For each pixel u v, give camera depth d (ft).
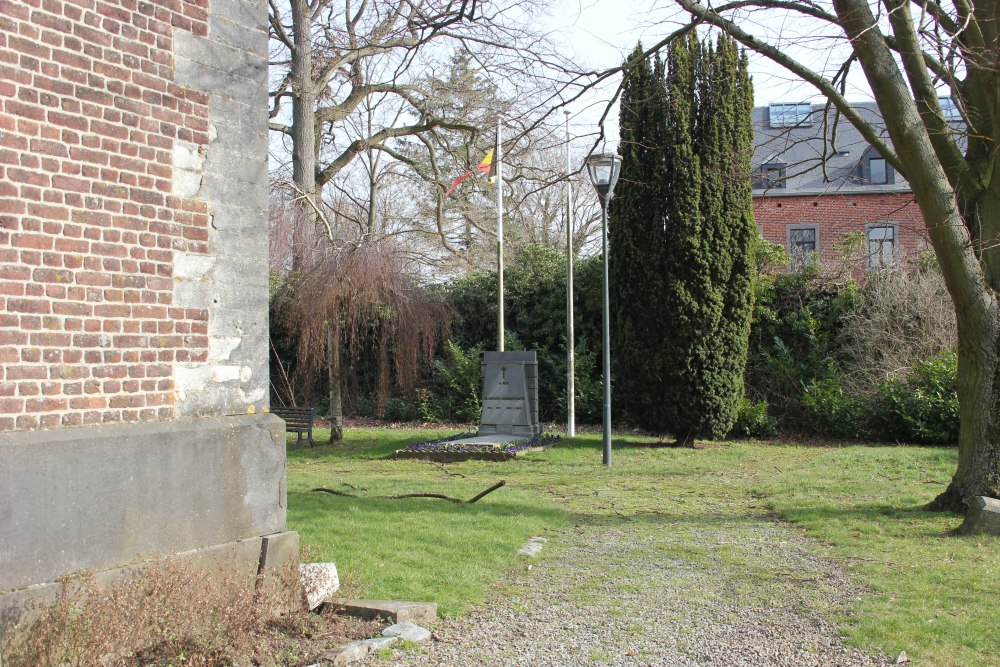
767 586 19.58
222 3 16.53
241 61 16.89
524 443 47.80
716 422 47.96
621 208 48.91
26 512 12.45
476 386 65.62
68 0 13.69
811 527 25.81
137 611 13.07
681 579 20.31
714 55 47.03
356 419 68.95
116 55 14.44
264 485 16.70
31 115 13.11
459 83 53.47
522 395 51.88
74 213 13.67
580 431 58.90
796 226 96.68
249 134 17.03
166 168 15.26
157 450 14.48
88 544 13.29
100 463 13.52
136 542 14.07
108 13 14.32
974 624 16.20
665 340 47.88
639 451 46.42
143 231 14.80
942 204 25.67
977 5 26.27
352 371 69.46
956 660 14.47
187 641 13.79
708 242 47.11
